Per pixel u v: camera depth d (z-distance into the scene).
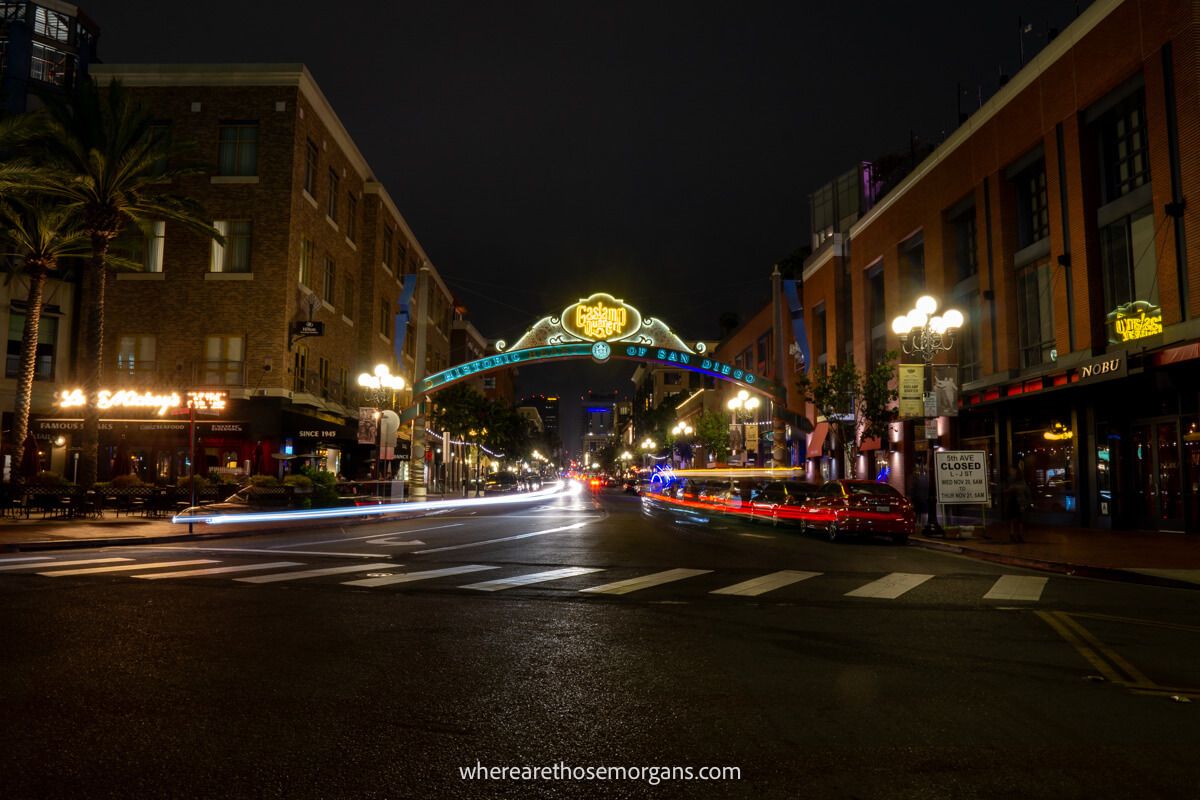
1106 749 4.86
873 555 16.52
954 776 4.41
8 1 39.28
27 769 4.41
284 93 34.81
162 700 5.72
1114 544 18.09
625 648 7.53
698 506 38.78
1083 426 23.73
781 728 5.23
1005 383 25.27
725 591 11.13
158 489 25.55
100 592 10.45
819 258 45.56
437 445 64.75
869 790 4.21
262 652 7.20
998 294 27.69
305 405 35.38
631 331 36.97
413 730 5.14
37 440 33.06
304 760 4.60
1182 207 19.44
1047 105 25.02
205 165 28.67
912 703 5.80
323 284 39.12
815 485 24.78
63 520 23.25
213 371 33.59
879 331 38.22
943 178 31.61
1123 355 19.72
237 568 13.27
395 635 8.00
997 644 7.80
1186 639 8.13
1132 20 21.36
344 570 13.12
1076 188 23.55
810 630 8.44
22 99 37.53
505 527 23.83
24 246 27.97
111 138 26.05
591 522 26.44
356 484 35.03
